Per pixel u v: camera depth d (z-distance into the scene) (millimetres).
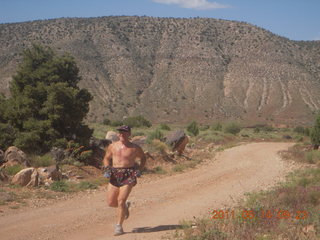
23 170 11812
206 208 9555
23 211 8922
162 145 21656
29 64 17547
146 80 188000
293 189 9930
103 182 13648
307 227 6742
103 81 178250
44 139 16344
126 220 8133
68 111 16672
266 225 6785
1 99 17438
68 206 9719
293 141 48844
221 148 31531
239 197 11328
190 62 198875
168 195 11727
